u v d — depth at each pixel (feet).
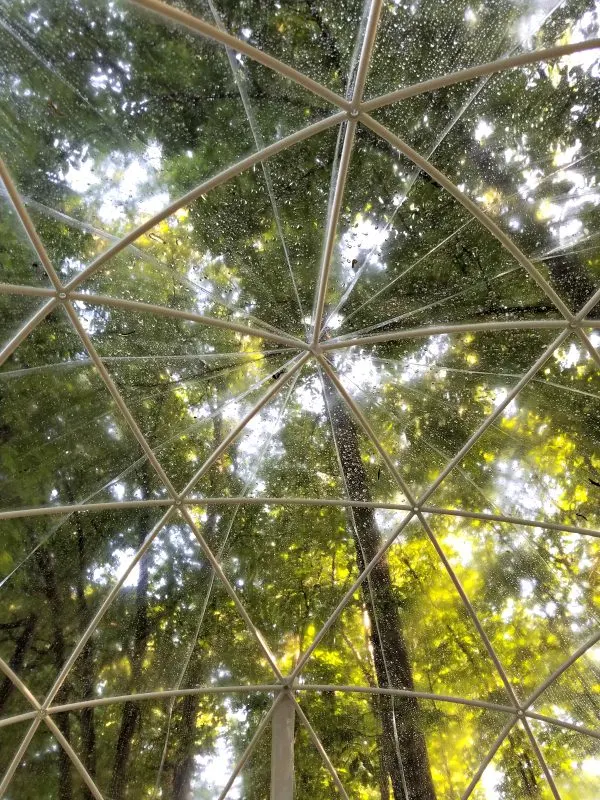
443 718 67.21
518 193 47.34
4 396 49.98
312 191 46.70
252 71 40.04
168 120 41.83
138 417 56.08
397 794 67.10
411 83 41.45
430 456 62.23
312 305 54.13
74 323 49.34
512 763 67.05
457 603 66.08
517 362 56.90
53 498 54.70
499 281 52.31
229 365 56.85
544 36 41.34
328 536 65.82
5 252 44.57
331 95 40.65
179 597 63.41
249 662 66.95
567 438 58.80
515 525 62.59
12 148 40.68
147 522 60.18
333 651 67.87
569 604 63.21
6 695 57.16
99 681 61.46
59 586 57.26
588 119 45.29
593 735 64.85
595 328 54.39
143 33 38.11
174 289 50.57
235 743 66.33
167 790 64.28
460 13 39.50
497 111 44.04
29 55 38.99
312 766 67.15
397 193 47.57
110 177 43.32
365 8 37.99
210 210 46.68
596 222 49.24
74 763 60.80
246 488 62.75
